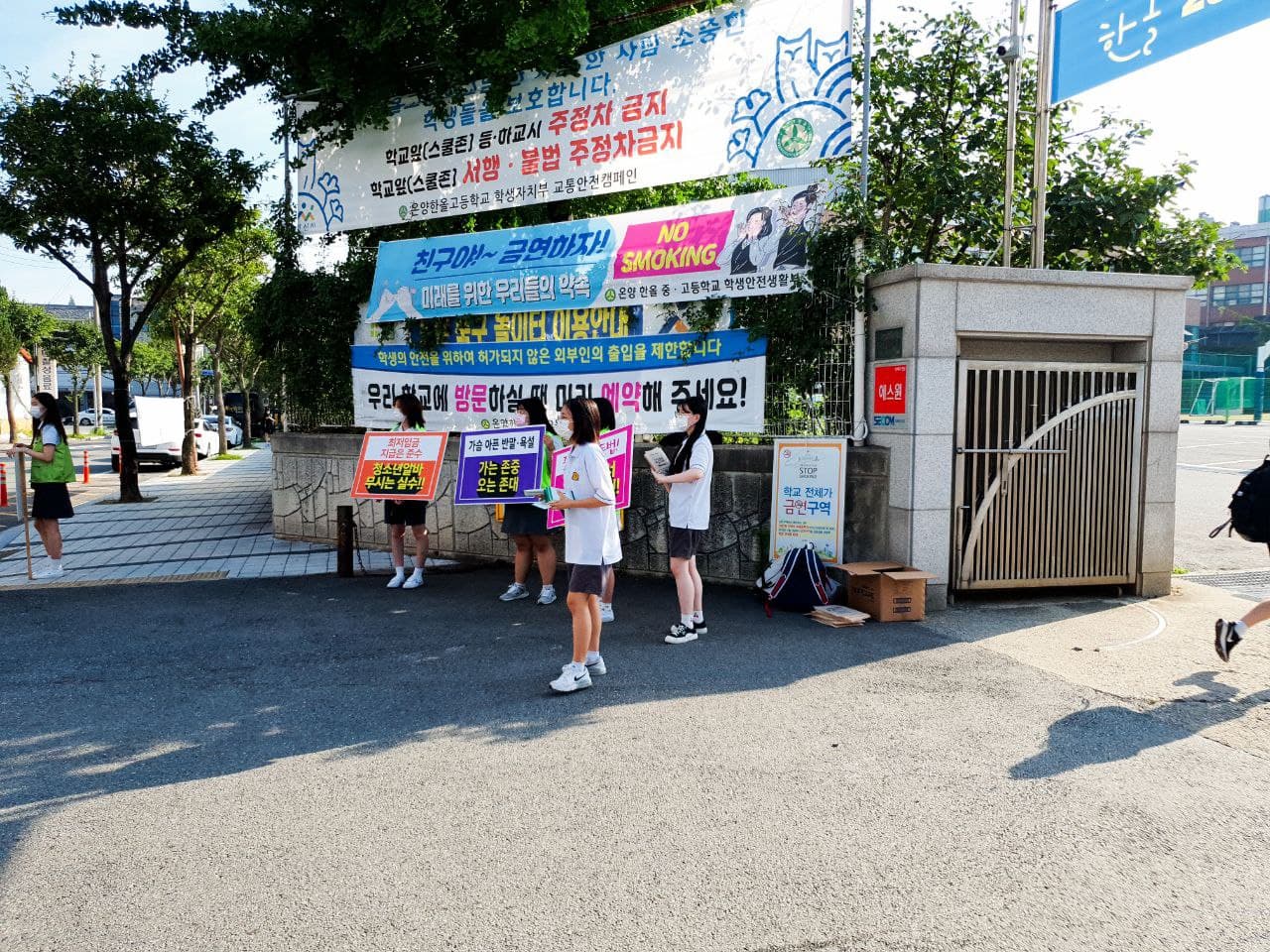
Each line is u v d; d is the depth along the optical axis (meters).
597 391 8.69
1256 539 5.63
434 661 5.88
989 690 5.13
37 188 13.34
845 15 7.49
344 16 8.96
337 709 4.98
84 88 13.48
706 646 6.11
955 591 7.23
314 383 10.96
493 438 7.61
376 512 10.30
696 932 2.81
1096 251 9.29
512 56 8.52
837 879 3.13
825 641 6.21
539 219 10.06
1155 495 7.48
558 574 8.85
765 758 4.20
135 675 5.64
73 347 47.62
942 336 6.90
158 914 2.95
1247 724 4.59
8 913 2.97
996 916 2.90
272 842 3.45
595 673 5.48
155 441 22.97
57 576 8.95
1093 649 5.97
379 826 3.56
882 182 9.70
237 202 14.70
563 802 3.75
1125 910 2.94
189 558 9.95
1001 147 9.47
